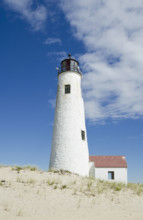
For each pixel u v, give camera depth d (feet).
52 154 75.20
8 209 30.09
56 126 78.13
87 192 45.70
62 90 82.43
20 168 56.49
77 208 35.29
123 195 48.85
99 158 103.50
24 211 30.40
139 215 33.37
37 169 59.52
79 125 77.92
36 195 38.29
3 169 52.90
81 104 83.10
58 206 35.04
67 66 87.10
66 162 71.10
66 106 78.79
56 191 42.63
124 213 34.55
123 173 95.71
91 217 30.53
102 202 40.81
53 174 56.75
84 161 74.84
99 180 64.08
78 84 84.79
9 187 39.88
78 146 74.23
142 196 51.65
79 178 58.85
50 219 28.12
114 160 101.50
